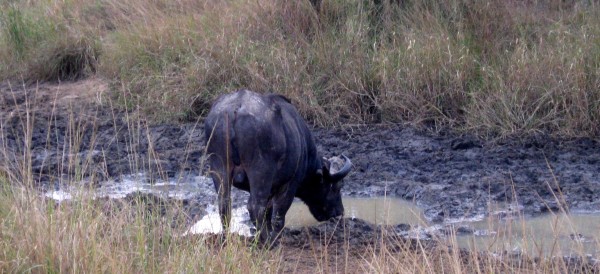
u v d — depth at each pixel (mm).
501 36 21172
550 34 21000
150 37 22000
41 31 24234
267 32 21391
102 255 9062
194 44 21391
